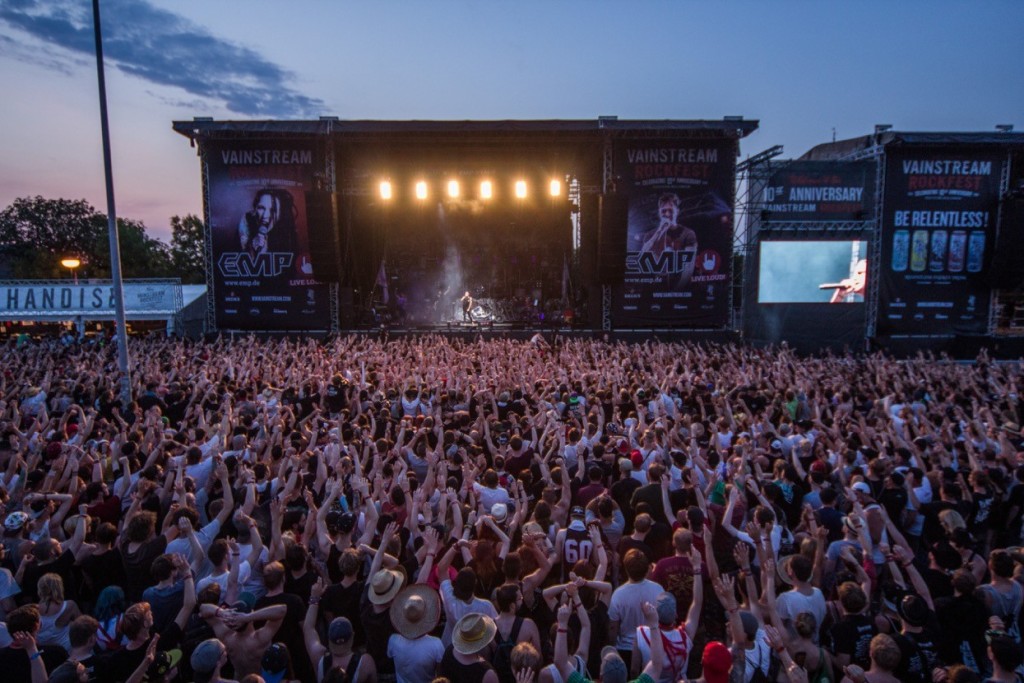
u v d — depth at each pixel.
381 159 28.00
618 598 4.91
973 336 27.02
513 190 28.50
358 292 30.20
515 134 26.08
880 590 5.83
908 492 7.25
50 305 29.86
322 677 4.10
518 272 36.62
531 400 12.23
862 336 27.53
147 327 36.53
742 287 27.66
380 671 4.70
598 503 6.43
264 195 26.42
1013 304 31.39
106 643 4.57
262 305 26.94
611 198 25.20
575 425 9.86
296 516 6.12
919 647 4.35
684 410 12.19
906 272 27.34
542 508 6.17
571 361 18.30
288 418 10.92
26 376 15.38
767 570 4.66
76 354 20.94
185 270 65.81
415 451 8.82
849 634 4.40
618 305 26.97
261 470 7.29
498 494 6.95
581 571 5.00
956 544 5.75
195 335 33.12
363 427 10.13
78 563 5.74
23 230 58.06
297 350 21.41
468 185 28.44
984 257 27.39
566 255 36.16
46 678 4.02
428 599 4.50
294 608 4.82
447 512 6.52
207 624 4.59
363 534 5.98
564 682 3.92
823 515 6.75
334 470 7.45
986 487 7.19
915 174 27.00
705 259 26.70
